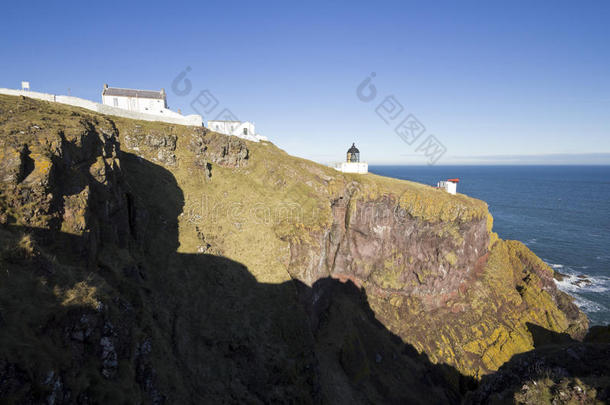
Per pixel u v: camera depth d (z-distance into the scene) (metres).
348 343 39.25
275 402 25.11
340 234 48.97
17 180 17.09
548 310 56.34
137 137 39.31
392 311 49.06
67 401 11.02
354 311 45.69
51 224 17.72
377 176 62.81
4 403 8.88
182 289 27.97
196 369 22.81
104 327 14.41
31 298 12.20
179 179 39.19
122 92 56.16
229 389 23.36
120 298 17.78
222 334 26.47
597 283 75.06
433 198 53.12
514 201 192.25
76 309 13.30
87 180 21.89
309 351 29.91
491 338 49.97
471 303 54.00
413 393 40.00
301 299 37.44
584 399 14.33
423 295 51.28
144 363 16.98
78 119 28.75
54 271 14.43
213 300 28.83
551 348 19.80
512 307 56.12
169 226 32.62
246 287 31.59
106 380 13.35
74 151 22.75
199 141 44.25
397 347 45.56
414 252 52.22
